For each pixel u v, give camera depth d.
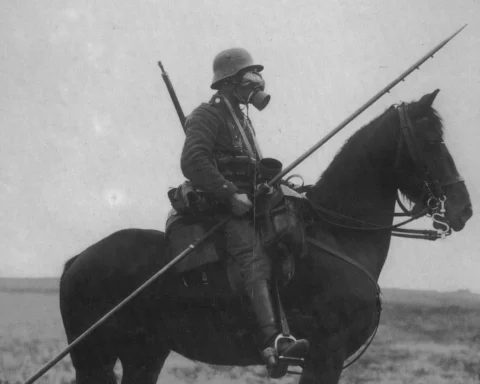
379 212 5.90
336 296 5.69
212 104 5.93
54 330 17.44
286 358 5.32
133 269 6.12
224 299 5.84
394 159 5.85
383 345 14.40
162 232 6.32
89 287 6.20
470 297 32.12
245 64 6.00
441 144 5.82
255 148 6.02
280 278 5.63
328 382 5.66
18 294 30.83
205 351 5.99
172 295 5.99
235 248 5.69
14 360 11.84
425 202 5.87
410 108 5.88
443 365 11.67
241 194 5.66
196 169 5.68
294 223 5.67
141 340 6.20
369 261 5.86
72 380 10.05
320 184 5.99
